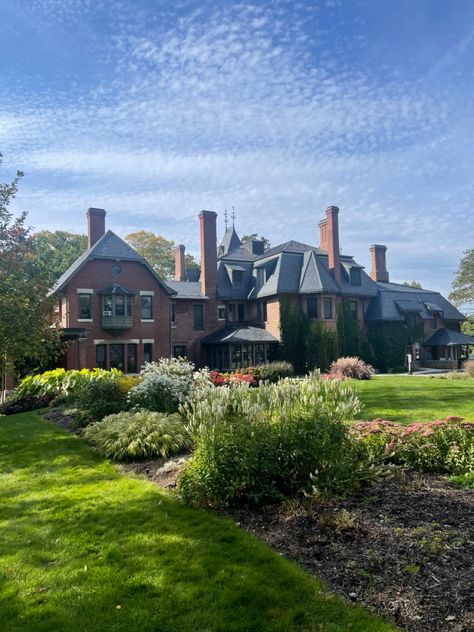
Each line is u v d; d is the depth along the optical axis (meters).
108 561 4.08
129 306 28.61
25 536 4.73
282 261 34.16
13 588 3.66
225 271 36.31
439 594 3.25
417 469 6.23
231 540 4.37
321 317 32.97
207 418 5.73
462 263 54.12
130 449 7.84
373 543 4.08
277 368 22.92
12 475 7.22
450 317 42.25
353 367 24.97
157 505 5.44
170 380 11.65
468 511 4.76
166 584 3.63
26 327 14.15
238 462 5.30
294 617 3.11
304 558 3.94
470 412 11.00
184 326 32.91
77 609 3.35
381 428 7.05
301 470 5.47
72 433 10.72
